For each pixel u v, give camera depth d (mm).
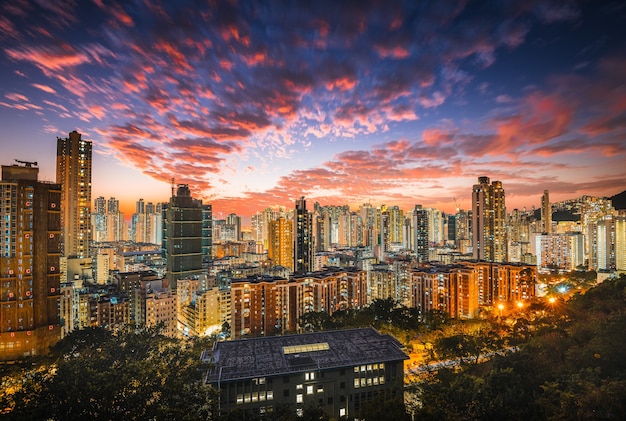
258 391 100625
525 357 99312
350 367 106812
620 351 85750
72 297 193625
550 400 71750
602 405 64875
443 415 68500
